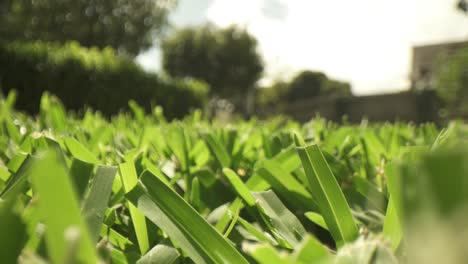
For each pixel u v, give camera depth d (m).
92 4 8.77
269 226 0.18
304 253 0.11
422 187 0.07
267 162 0.22
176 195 0.15
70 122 0.54
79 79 2.23
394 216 0.14
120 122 0.62
